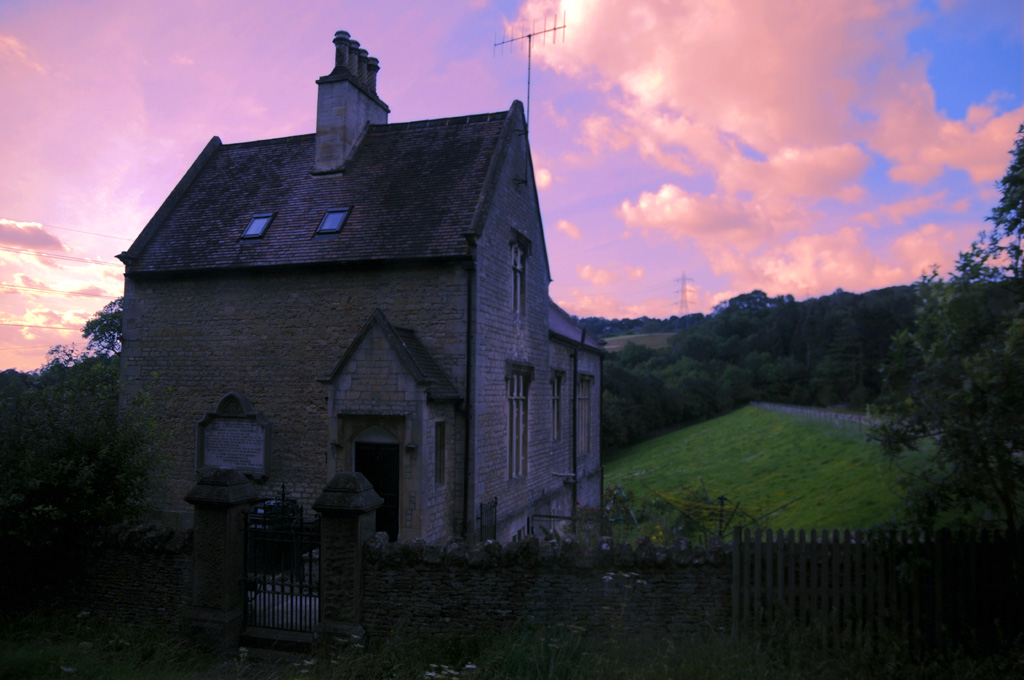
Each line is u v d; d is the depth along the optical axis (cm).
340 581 845
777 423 4791
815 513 1895
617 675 699
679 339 9769
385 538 860
